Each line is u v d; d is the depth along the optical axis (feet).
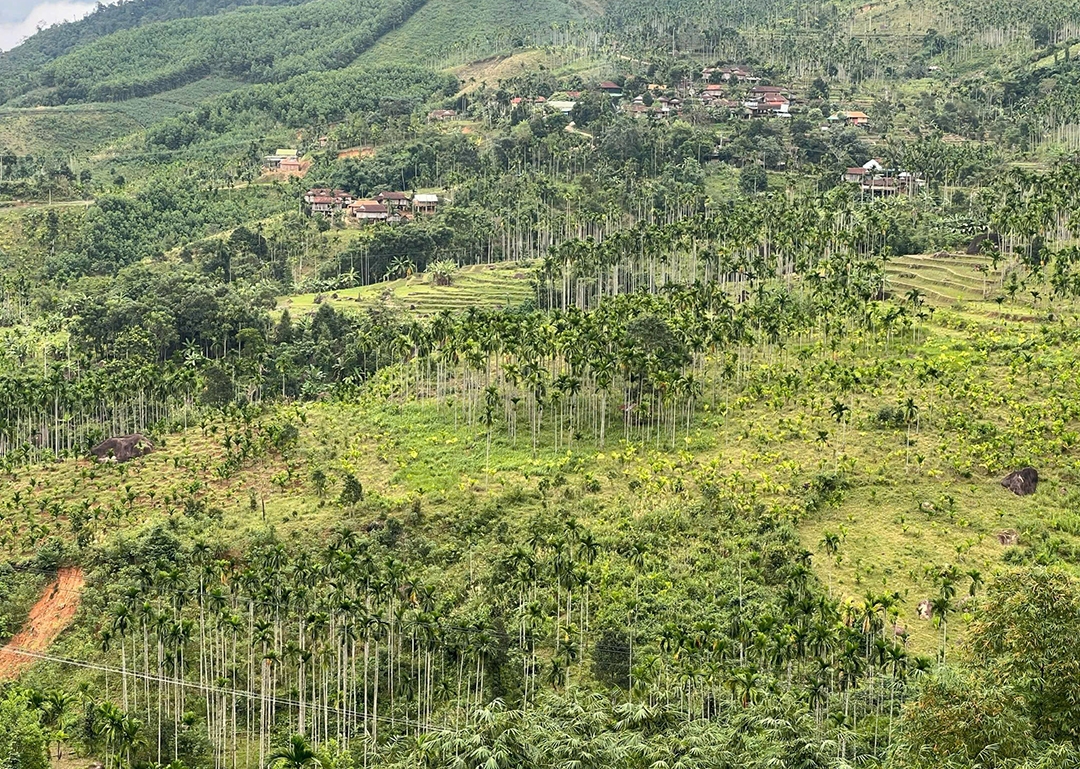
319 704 475.72
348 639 473.26
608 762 340.80
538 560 523.29
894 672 431.02
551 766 335.47
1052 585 269.44
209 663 499.92
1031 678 262.88
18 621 539.70
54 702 451.12
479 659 460.14
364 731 449.89
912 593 515.09
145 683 478.59
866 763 352.28
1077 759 240.94
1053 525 560.61
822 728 399.85
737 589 508.53
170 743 454.40
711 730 369.50
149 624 482.69
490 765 319.47
